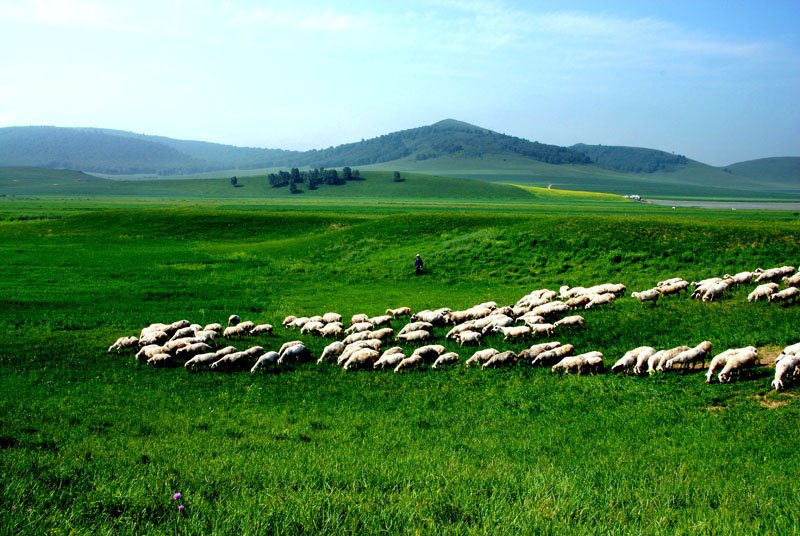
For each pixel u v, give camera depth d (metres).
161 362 20.47
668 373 16.36
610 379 16.64
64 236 72.31
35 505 6.62
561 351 19.06
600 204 158.50
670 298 27.11
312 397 16.72
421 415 14.71
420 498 7.12
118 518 6.33
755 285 28.06
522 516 6.39
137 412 15.03
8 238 69.94
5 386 17.77
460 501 6.98
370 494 7.34
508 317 24.62
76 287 38.16
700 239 42.41
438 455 10.54
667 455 10.60
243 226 77.56
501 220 60.25
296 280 43.12
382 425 13.76
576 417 13.89
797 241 39.38
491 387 17.05
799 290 23.61
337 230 71.81
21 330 26.17
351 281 42.44
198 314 30.91
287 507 6.59
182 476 8.38
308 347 23.09
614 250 42.06
